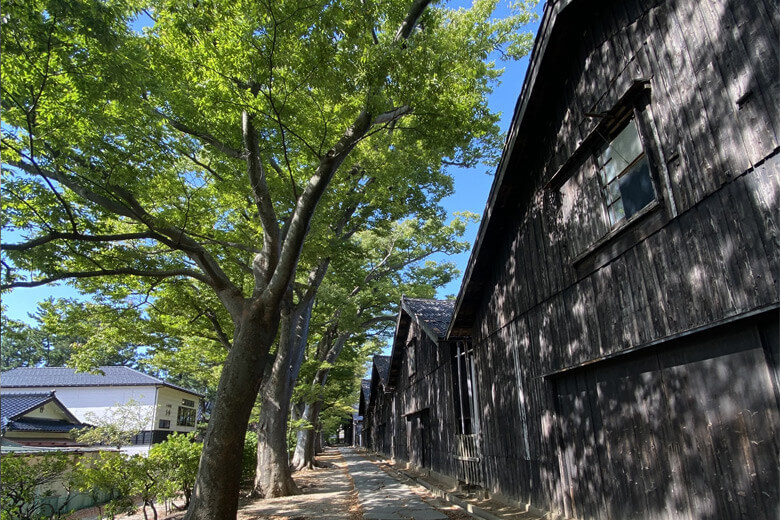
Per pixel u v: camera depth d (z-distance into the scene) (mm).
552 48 6188
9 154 6586
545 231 7023
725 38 3748
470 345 11469
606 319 5391
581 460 6059
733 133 3645
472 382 11039
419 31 7461
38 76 5730
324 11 6160
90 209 7980
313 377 24750
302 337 15508
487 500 9367
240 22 6328
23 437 18938
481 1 11688
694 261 4039
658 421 4613
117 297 11414
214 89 6828
